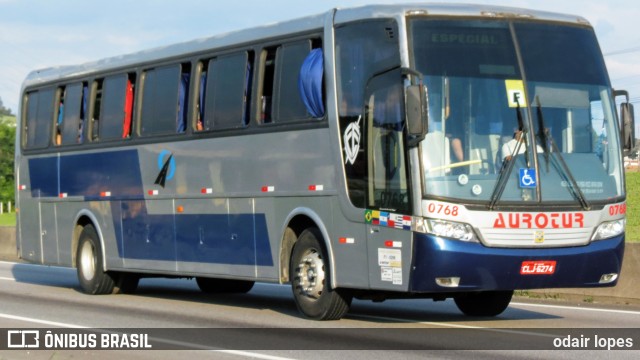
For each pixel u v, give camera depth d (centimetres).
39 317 1920
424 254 1577
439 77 1612
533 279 1616
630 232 4019
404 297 1817
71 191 2542
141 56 2325
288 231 1880
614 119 1716
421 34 1628
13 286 2733
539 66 1672
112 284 2448
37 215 2675
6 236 4303
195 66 2138
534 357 1370
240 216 1988
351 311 1992
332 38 1770
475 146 1603
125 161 2342
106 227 2414
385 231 1645
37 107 2698
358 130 1705
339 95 1752
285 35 1892
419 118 1551
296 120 1847
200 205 2100
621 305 2105
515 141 1623
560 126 1659
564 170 1642
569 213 1631
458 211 1577
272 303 2200
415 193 1585
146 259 2277
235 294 2464
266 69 1950
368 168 1683
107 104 2430
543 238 1611
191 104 2136
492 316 1898
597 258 1652
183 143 2153
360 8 1733
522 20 1691
